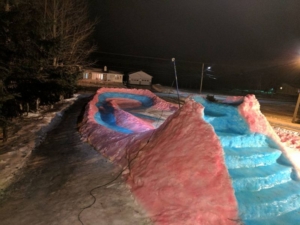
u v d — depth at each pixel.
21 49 8.44
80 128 9.93
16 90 9.34
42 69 11.28
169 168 4.45
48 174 5.63
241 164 5.04
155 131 5.80
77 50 20.80
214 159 4.27
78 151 7.26
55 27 16.70
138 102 20.97
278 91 60.66
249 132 5.92
